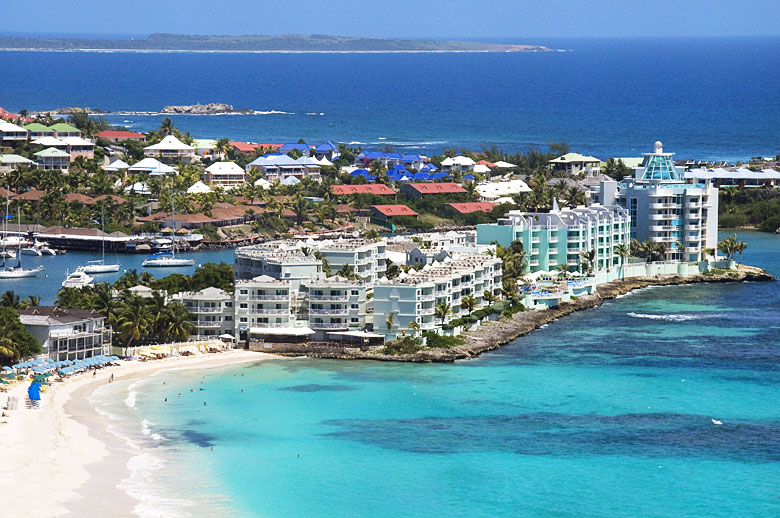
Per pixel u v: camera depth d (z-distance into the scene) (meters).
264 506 191.75
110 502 189.38
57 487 194.25
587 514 192.25
